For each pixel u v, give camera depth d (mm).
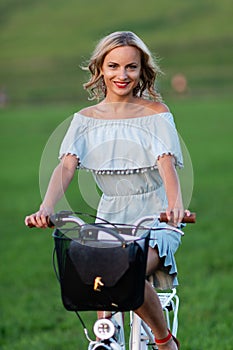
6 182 43156
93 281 7629
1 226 30422
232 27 146250
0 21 168250
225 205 32844
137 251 7633
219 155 50125
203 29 146250
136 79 8891
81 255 7668
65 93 105812
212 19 153375
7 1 182250
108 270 7609
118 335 8836
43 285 20438
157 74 9508
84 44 142875
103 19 162250
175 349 8805
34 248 25875
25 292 19719
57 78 117250
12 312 17547
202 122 70812
